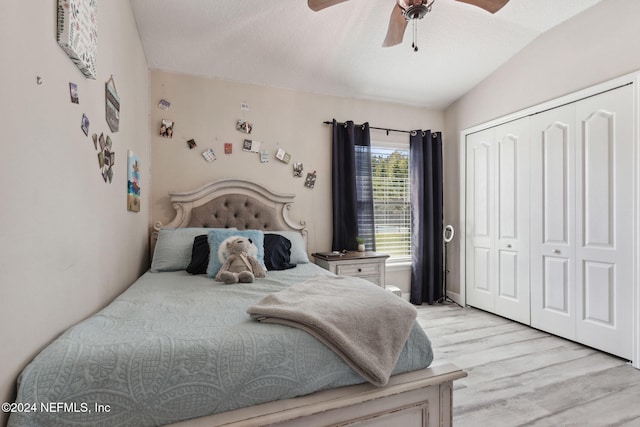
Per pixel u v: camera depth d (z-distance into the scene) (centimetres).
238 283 185
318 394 99
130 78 201
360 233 346
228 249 207
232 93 300
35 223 85
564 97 261
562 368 214
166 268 228
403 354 115
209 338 95
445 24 257
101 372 80
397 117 375
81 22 111
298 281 189
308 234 329
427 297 378
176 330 102
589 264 247
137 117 223
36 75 86
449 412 115
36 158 86
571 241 260
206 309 129
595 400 177
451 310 351
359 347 104
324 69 300
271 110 315
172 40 246
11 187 74
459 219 375
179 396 84
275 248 243
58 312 99
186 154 284
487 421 159
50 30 94
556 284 272
